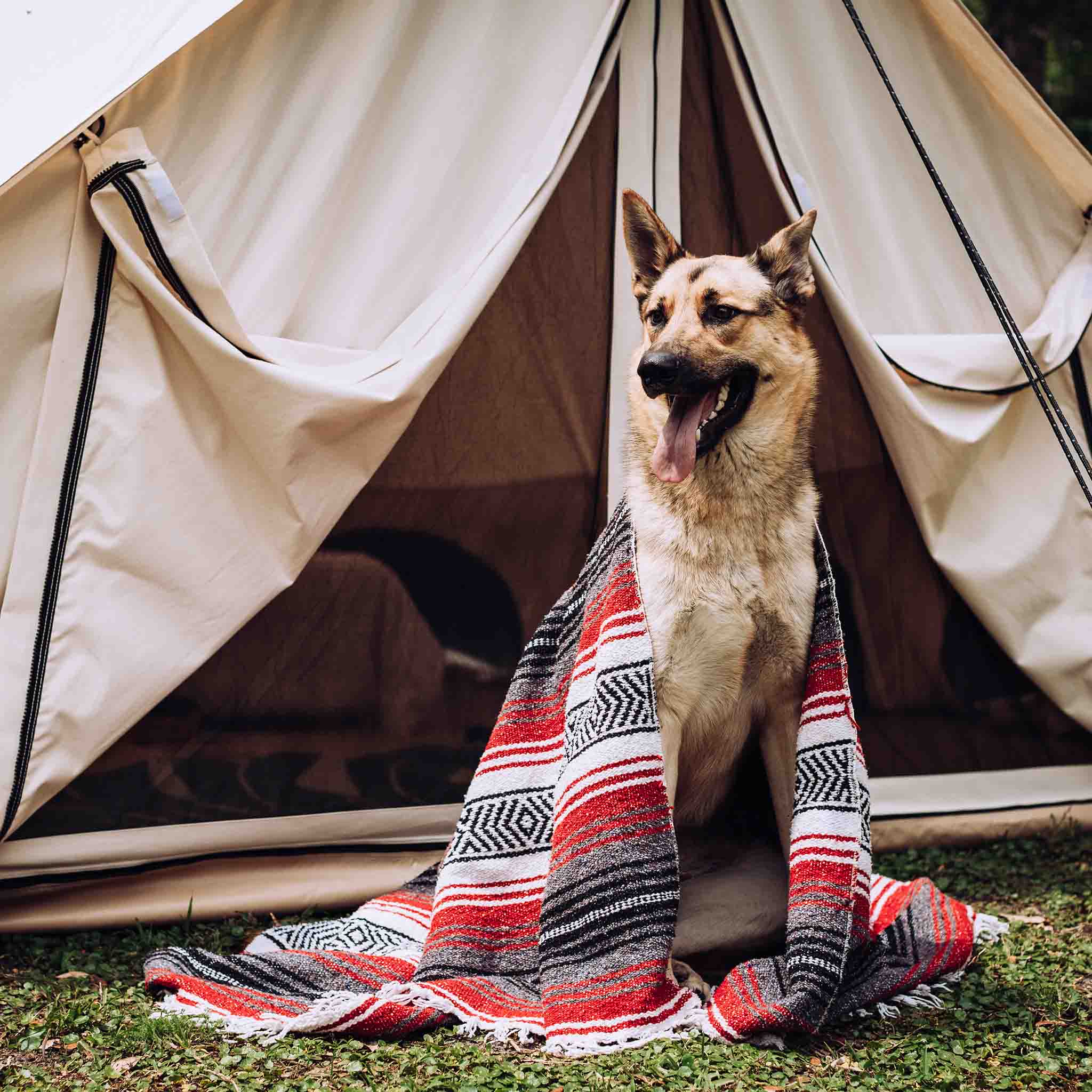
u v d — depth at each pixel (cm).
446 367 229
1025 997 190
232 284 212
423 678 229
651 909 181
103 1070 172
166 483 207
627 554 191
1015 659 248
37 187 203
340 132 215
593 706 187
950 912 203
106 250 205
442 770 231
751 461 192
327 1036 180
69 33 209
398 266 219
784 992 182
